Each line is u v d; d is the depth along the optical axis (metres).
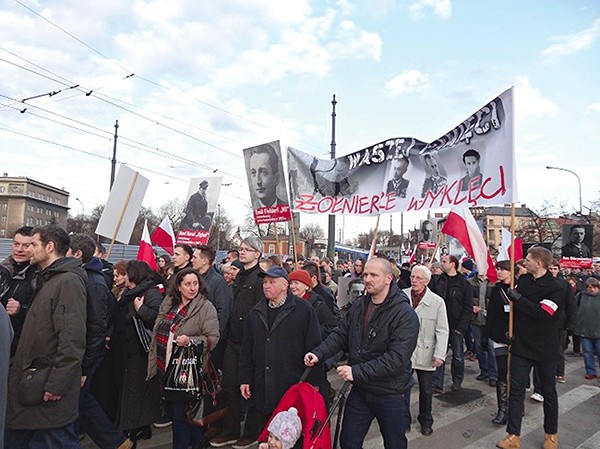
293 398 3.40
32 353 3.24
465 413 5.95
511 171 5.27
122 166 7.29
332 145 18.14
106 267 6.21
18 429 3.19
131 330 4.39
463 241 6.91
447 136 6.18
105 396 4.70
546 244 17.30
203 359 4.01
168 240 9.13
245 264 5.07
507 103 5.38
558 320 4.65
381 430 3.50
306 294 5.01
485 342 7.42
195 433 4.25
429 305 5.28
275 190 6.84
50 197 87.12
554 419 4.68
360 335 3.56
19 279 3.92
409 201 6.63
